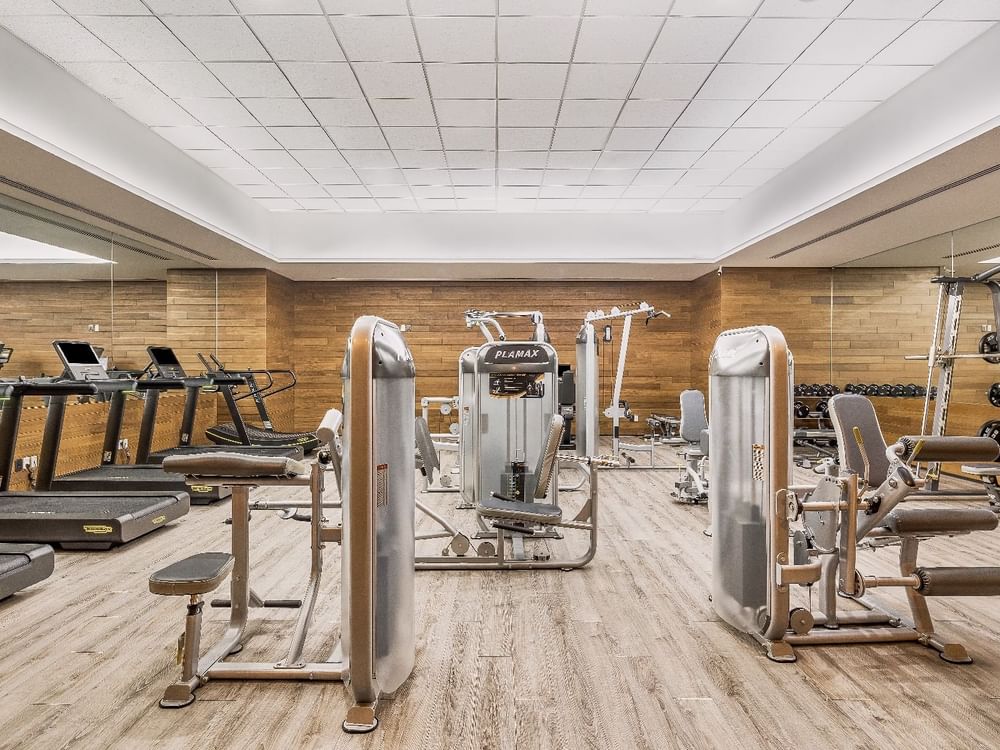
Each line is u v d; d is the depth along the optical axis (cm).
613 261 816
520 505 344
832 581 257
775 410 234
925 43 393
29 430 488
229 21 366
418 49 396
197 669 215
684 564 354
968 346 630
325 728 190
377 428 196
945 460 232
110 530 370
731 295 848
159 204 540
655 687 215
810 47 397
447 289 950
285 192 717
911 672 225
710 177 667
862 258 784
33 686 215
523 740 184
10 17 363
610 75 433
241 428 665
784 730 189
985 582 237
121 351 686
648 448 684
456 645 249
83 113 448
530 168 635
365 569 189
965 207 546
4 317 527
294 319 945
